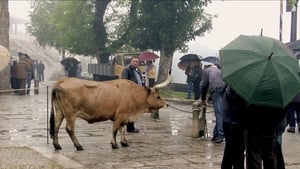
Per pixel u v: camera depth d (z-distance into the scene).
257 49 6.16
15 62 26.50
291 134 12.77
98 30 32.25
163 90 26.80
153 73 25.50
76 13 32.66
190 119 16.20
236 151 6.77
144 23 28.52
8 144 10.37
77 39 32.78
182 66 25.12
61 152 9.43
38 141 10.85
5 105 19.89
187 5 27.91
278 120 6.18
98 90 9.80
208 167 8.34
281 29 18.67
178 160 8.90
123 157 9.11
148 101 10.42
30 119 15.16
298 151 10.20
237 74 6.03
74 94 9.55
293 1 11.67
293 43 15.95
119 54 29.70
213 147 10.41
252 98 5.86
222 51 6.48
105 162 8.59
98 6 31.91
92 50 33.03
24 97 24.70
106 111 9.85
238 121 6.43
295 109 13.05
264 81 5.86
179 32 27.86
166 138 11.68
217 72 10.85
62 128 13.06
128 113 10.15
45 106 19.67
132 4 29.47
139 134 12.34
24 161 8.34
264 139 6.25
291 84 5.96
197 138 11.67
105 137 11.62
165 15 27.47
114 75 29.75
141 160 8.84
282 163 7.03
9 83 27.48
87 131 12.64
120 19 31.20
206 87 10.97
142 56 25.89
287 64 6.05
